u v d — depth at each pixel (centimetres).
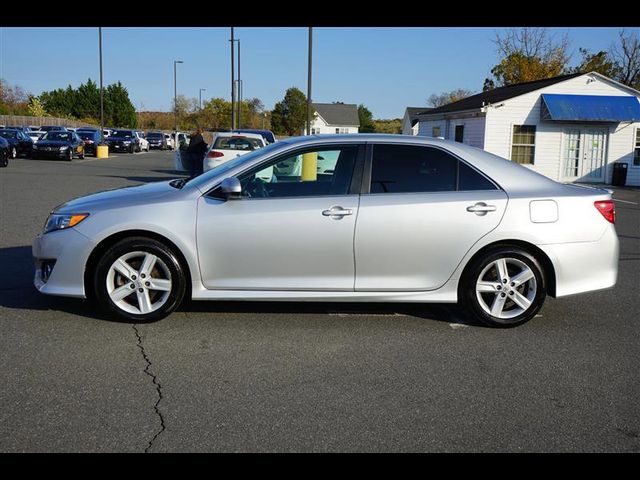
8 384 403
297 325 541
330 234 519
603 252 552
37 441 333
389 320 566
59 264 513
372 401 393
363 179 532
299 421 363
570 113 2272
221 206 518
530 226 536
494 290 543
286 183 534
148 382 412
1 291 615
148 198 527
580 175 2423
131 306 526
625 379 441
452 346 501
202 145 1692
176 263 517
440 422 367
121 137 4472
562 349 501
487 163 551
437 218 527
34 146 2972
